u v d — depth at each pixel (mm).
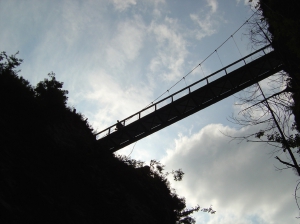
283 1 6266
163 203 17547
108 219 11711
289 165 6484
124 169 16719
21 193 8664
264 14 6578
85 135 16703
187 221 19875
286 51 6070
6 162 9086
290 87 6496
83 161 13102
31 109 12266
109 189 13500
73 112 17953
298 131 7602
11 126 10844
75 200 10945
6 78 11648
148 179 18375
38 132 12031
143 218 14148
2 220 7148
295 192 5898
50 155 11797
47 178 10477
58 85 15578
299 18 6000
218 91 19594
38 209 8773
